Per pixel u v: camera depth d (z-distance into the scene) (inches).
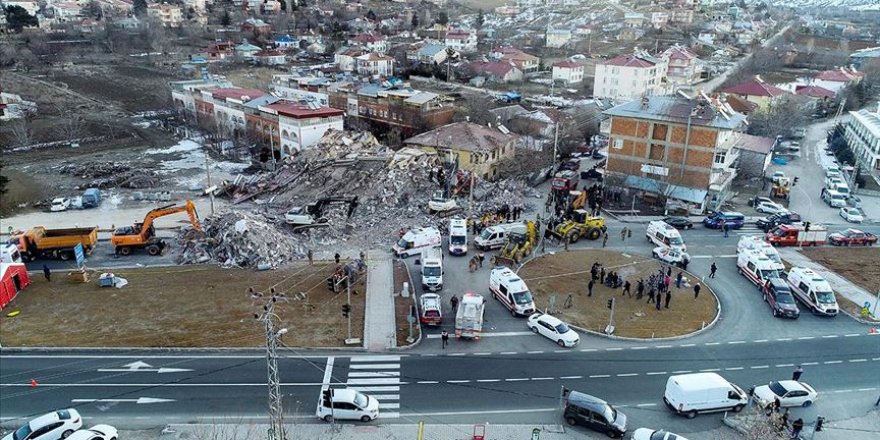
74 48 7209.6
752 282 2105.1
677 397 1384.1
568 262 2247.8
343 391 1370.6
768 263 2068.2
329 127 3848.4
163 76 6387.8
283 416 1339.8
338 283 1971.0
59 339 1664.6
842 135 4220.0
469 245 2395.4
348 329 1736.0
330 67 6756.9
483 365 1589.6
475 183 3024.1
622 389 1497.3
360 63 6456.7
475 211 2733.8
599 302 1931.6
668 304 1907.0
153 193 3159.5
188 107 4894.2
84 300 1905.8
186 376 1519.4
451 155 3316.9
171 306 1863.9
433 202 2677.2
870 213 2920.8
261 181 3265.3
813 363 1617.9
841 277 2153.1
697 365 1601.9
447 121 4453.7
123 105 5487.2
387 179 2883.9
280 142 3895.2
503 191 3029.0
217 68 6732.3
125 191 3297.2
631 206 2933.1
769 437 1219.9
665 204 2886.3
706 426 1368.1
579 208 2810.0
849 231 2513.5
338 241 2422.5
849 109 5241.1
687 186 2883.9
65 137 4439.0
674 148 2869.1
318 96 4916.3
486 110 4675.2
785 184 3134.8
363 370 1555.1
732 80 6520.7
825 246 2463.1
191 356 1601.9
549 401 1446.9
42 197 3159.5
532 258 2281.0
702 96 3041.3
